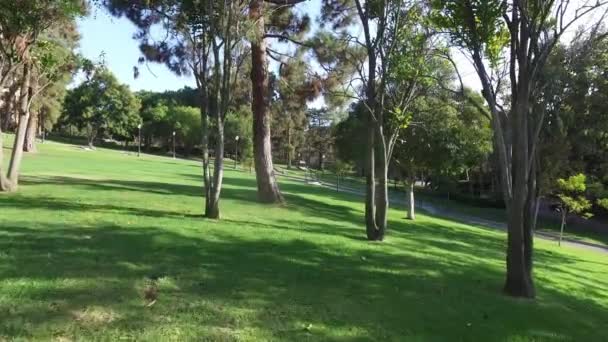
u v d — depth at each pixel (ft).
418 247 40.19
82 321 15.89
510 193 26.50
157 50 46.09
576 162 98.78
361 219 63.52
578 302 28.48
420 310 21.31
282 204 62.90
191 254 26.09
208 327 16.46
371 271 27.27
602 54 47.39
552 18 26.48
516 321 21.77
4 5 45.80
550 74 29.04
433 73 46.19
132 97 299.38
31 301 16.93
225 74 41.29
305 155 299.79
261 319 17.72
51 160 127.65
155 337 15.29
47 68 55.77
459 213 122.72
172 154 303.27
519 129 25.62
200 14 41.52
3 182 50.88
